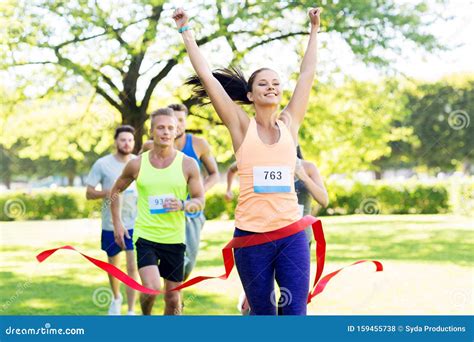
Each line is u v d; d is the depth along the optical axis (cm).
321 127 1020
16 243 852
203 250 815
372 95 1024
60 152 1042
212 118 1012
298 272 299
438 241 870
